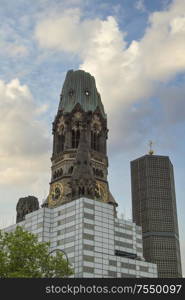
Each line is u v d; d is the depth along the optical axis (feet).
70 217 600.80
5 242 282.56
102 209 609.83
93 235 584.81
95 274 564.30
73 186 641.40
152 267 639.35
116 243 632.79
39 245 278.05
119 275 591.37
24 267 263.29
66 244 588.50
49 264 276.41
